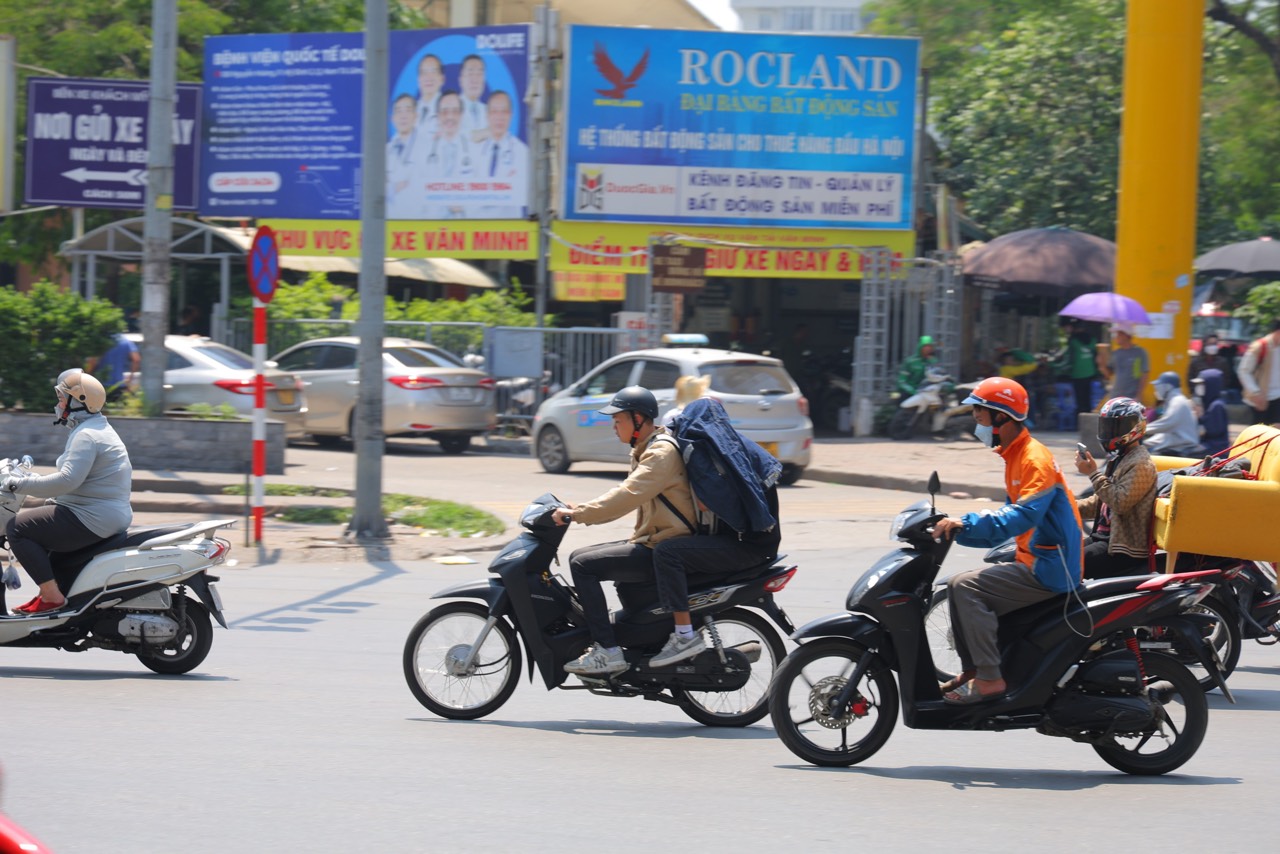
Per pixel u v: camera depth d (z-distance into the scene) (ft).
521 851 33.88
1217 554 51.72
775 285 207.21
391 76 167.94
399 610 69.62
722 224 165.58
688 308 203.92
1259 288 184.14
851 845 34.96
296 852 33.45
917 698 42.73
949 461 131.13
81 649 54.29
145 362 114.93
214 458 113.50
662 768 42.73
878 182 167.43
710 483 45.80
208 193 175.22
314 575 79.82
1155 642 46.60
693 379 79.05
